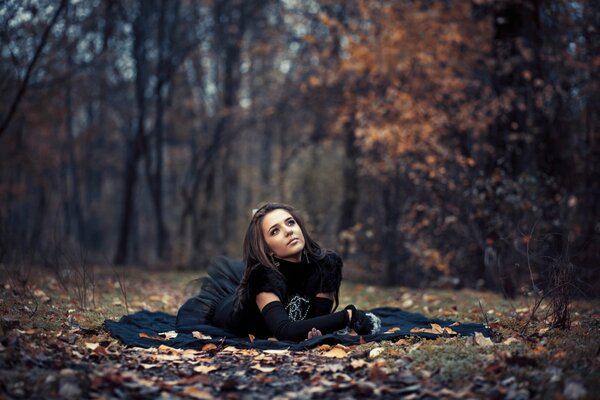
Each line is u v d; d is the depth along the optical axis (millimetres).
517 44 9445
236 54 19609
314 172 14555
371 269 12344
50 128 19531
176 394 3246
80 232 24078
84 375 3318
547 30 10047
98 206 33562
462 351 3863
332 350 4102
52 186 21781
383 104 11703
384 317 5812
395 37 11289
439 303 6938
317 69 15344
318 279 4844
